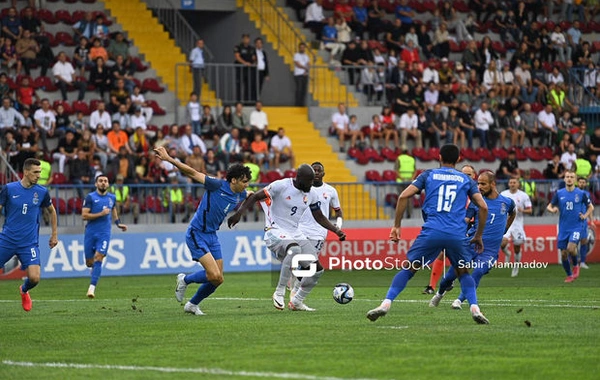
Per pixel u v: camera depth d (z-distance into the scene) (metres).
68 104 79.38
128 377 23.44
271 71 93.38
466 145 90.00
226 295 49.34
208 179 36.25
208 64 85.62
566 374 23.52
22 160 70.81
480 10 103.44
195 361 25.77
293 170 80.81
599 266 72.00
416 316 36.41
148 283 59.91
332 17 95.00
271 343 28.95
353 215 81.00
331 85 89.94
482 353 26.70
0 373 24.31
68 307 42.53
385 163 86.50
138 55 89.00
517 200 62.97
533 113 93.81
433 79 91.94
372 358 25.91
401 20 97.25
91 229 49.44
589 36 108.06
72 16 87.31
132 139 76.75
